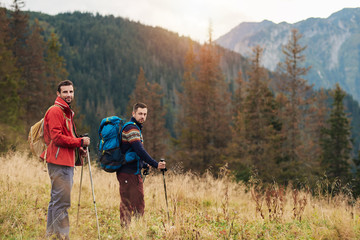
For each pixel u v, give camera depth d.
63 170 3.60
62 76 43.62
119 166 4.07
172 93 138.88
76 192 6.23
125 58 195.88
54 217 3.53
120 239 3.81
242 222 4.64
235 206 6.77
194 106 34.03
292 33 32.19
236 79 42.03
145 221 4.15
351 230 4.05
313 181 6.51
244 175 16.80
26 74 33.97
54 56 43.12
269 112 28.95
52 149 3.57
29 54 35.28
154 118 36.88
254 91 30.36
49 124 3.54
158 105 37.59
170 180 7.48
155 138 35.59
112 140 4.08
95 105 123.75
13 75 25.06
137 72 180.25
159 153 34.31
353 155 39.88
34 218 4.29
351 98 129.12
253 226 4.49
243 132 28.31
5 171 6.85
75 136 4.01
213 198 6.98
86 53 191.62
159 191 6.70
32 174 7.08
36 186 6.27
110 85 158.75
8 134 13.17
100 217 4.87
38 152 3.67
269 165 25.27
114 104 135.75
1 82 22.70
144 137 35.56
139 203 4.15
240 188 8.48
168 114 88.94
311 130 41.28
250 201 7.29
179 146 33.00
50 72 40.91
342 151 34.50
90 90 134.62
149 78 175.62
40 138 3.69
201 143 31.45
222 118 33.72
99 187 6.89
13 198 4.79
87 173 7.71
